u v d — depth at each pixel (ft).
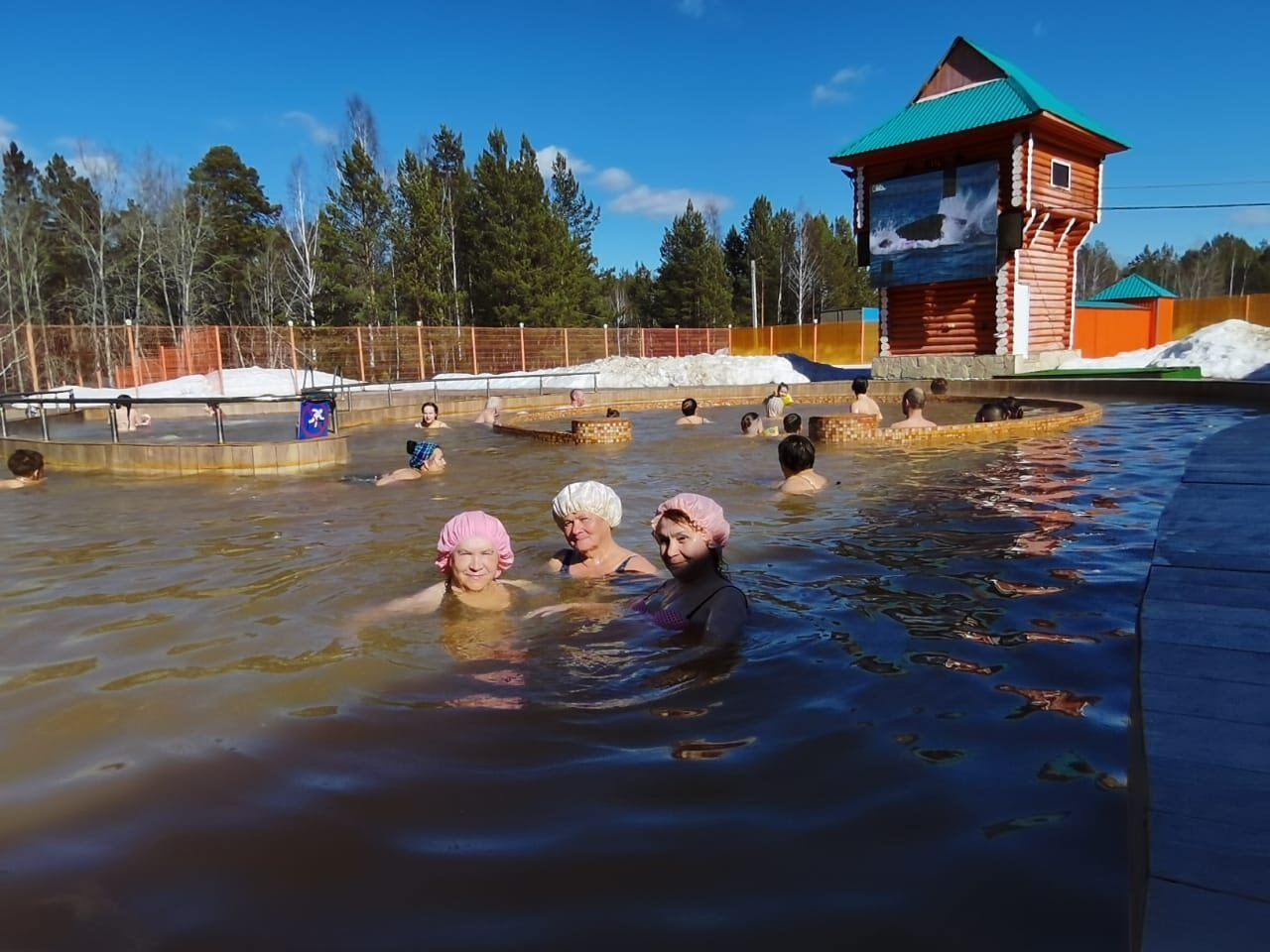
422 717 9.14
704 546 12.38
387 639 11.91
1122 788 7.07
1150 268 315.37
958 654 10.64
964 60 79.56
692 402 51.08
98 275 155.22
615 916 5.64
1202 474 15.57
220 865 6.43
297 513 23.31
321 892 6.05
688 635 11.73
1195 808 4.31
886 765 7.68
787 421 40.04
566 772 7.77
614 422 40.86
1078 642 11.00
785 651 10.96
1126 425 41.37
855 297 253.24
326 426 36.24
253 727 9.00
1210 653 6.52
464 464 33.76
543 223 168.45
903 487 24.59
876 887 5.85
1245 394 50.80
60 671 10.92
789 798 7.14
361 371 109.09
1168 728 5.24
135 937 5.60
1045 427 39.63
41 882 6.29
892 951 5.19
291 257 177.58
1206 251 319.27
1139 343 120.47
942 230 77.41
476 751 8.27
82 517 23.38
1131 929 4.32
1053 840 6.31
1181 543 10.15
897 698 9.27
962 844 6.32
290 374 98.27
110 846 6.75
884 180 81.10
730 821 6.81
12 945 5.54
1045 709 8.84
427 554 17.65
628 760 7.98
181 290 162.20
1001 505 21.26
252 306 178.09
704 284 210.38
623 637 11.71
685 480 27.84
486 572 13.34
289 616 13.26
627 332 137.39
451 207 178.19
